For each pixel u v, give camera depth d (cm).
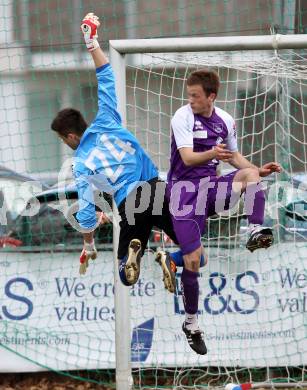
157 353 2598
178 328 2606
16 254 2616
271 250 2591
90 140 2088
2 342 2602
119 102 2336
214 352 2597
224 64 2480
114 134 2067
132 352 2598
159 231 2603
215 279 2600
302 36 2241
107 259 2619
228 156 1920
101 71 2097
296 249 2586
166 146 2819
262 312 2592
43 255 2620
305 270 2583
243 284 2595
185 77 2588
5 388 2639
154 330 2605
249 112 2709
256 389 2566
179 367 2594
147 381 2670
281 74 2438
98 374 2683
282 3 2816
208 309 2595
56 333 2609
